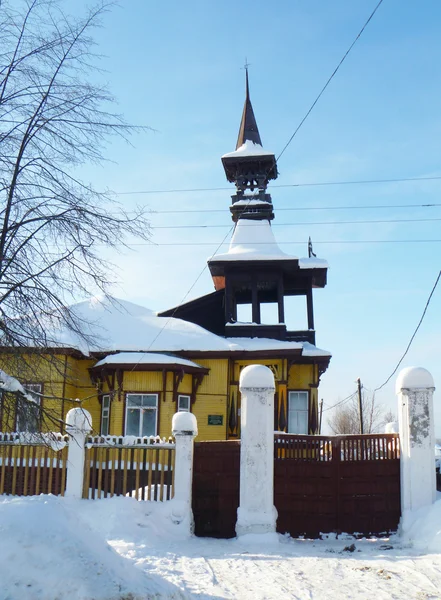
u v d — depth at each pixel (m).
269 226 30.39
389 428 17.69
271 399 15.00
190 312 29.25
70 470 14.96
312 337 28.06
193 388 23.59
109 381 22.80
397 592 9.14
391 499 15.04
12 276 9.71
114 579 7.35
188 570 10.55
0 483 15.34
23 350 10.04
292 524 15.01
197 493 15.40
